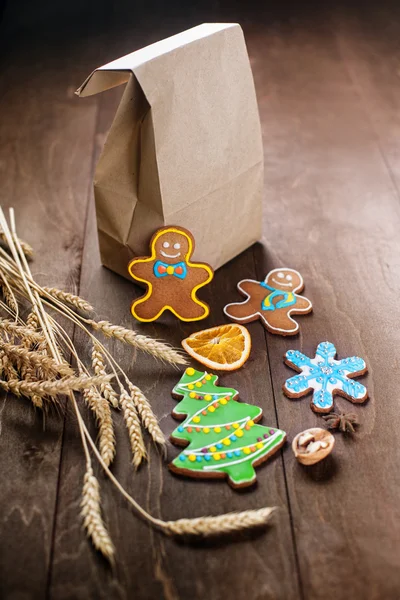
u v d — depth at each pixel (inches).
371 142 46.9
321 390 32.0
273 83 52.8
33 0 62.4
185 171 33.8
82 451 30.1
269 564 27.0
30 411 31.5
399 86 52.4
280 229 40.5
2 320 32.4
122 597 26.2
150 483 29.1
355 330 34.8
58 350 32.8
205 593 26.3
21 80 52.9
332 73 53.9
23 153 46.0
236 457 29.6
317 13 61.6
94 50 55.9
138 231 35.0
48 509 28.4
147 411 30.0
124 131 33.1
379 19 60.7
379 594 26.3
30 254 38.3
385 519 28.1
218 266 37.9
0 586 26.5
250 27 59.4
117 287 37.0
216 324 35.3
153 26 58.8
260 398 32.1
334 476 29.3
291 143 46.9
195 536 27.6
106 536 26.3
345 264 38.3
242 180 36.6
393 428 30.9
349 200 42.4
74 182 43.8
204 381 32.3
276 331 34.6
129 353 33.9
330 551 27.3
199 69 33.0
